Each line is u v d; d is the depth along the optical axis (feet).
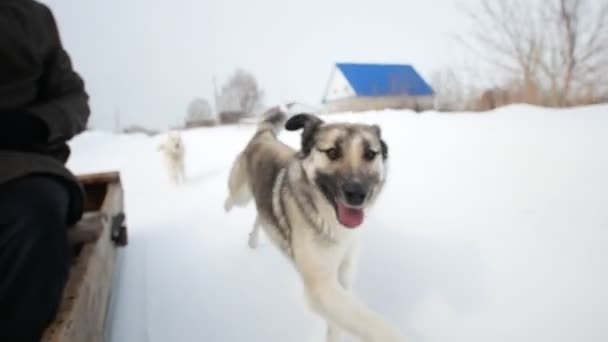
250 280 9.86
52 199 5.40
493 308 7.54
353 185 6.74
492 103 41.81
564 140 18.12
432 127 25.44
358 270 9.49
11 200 4.98
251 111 99.81
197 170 25.00
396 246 10.36
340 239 7.06
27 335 4.83
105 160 32.71
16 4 6.18
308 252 7.11
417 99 78.79
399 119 30.07
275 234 8.70
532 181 13.53
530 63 37.27
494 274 8.55
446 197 13.23
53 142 6.44
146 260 11.49
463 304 7.79
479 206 12.07
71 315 4.99
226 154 28.99
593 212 10.52
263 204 9.37
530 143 18.44
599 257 8.52
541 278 8.17
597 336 6.47
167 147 21.77
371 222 11.94
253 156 10.94
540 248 9.25
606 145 16.38
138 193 20.58
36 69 6.19
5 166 5.20
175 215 15.71
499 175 14.62
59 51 7.06
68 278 5.87
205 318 8.45
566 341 6.47
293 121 8.32
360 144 7.30
